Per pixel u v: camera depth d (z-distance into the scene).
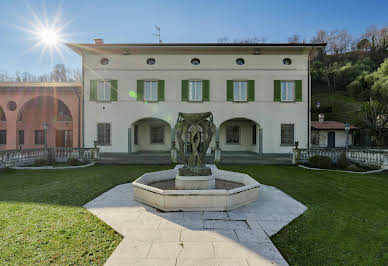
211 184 5.88
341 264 2.82
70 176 8.51
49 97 19.52
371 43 47.22
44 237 3.43
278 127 15.88
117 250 3.02
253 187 5.29
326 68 43.31
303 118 15.77
